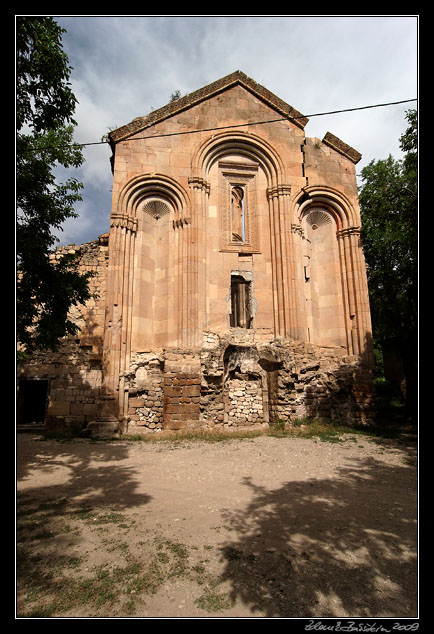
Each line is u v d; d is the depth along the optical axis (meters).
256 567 4.59
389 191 17.05
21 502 6.76
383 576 4.40
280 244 16.58
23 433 17.17
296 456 10.41
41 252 10.15
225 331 15.83
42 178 10.30
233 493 7.34
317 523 5.86
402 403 21.16
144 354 15.14
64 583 4.22
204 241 16.20
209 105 17.42
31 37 8.30
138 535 5.44
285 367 15.10
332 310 17.53
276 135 17.80
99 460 10.05
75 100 9.35
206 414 14.48
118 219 15.59
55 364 18.22
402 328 19.91
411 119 14.34
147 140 16.61
